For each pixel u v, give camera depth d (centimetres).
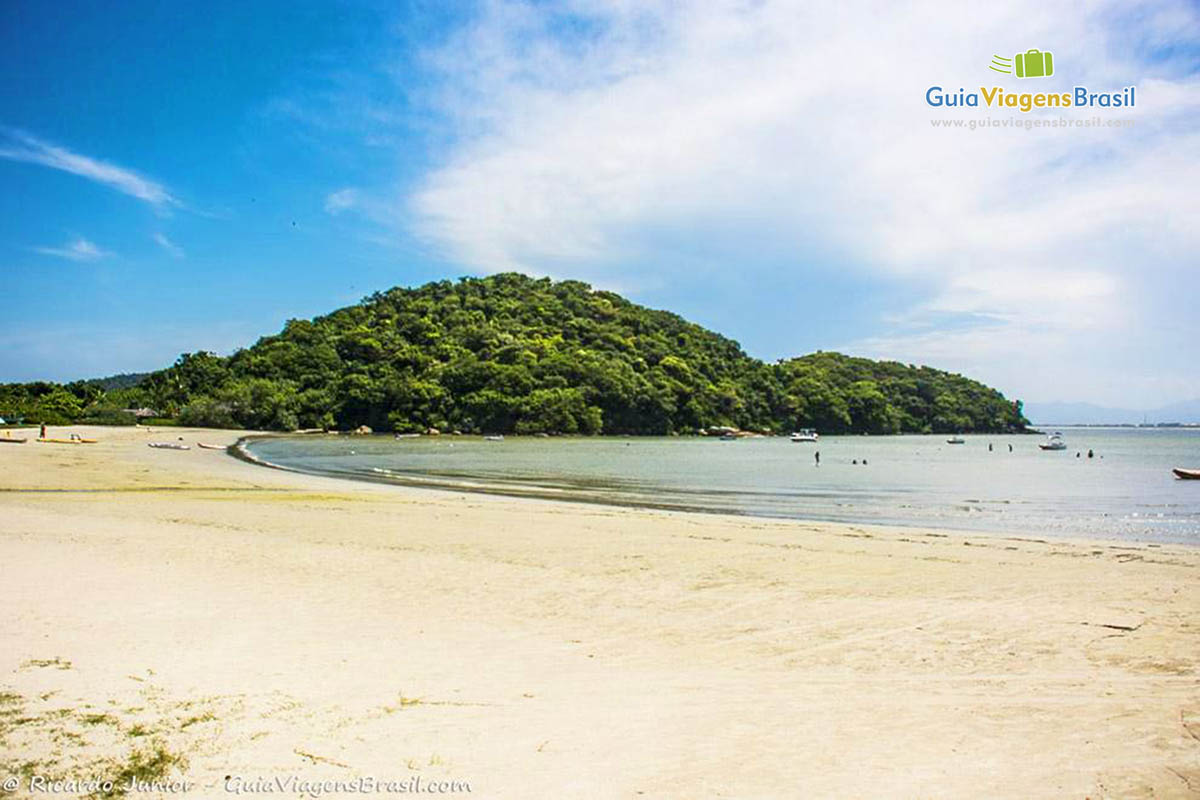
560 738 592
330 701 666
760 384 16325
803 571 1353
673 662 819
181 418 11531
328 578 1218
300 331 14812
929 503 2942
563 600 1110
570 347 15300
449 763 543
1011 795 496
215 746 566
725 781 516
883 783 514
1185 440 15700
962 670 791
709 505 2792
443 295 18062
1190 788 505
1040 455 8544
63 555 1310
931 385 18612
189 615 945
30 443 5828
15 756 541
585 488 3516
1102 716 647
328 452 6788
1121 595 1156
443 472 4525
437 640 886
